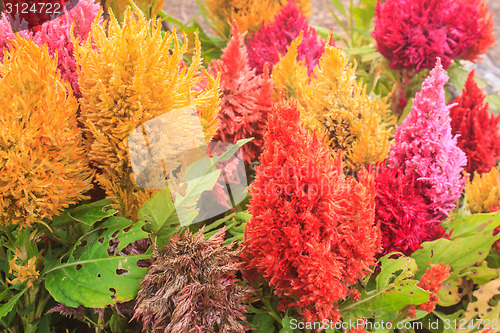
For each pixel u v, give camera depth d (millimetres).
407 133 443
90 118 382
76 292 376
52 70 370
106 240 393
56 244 429
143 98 375
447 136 434
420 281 412
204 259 374
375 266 421
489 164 542
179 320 363
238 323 377
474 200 516
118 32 375
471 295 473
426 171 435
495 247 484
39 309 408
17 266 373
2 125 348
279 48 585
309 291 380
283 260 373
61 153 368
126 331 417
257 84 469
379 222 412
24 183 357
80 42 414
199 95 406
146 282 374
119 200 400
